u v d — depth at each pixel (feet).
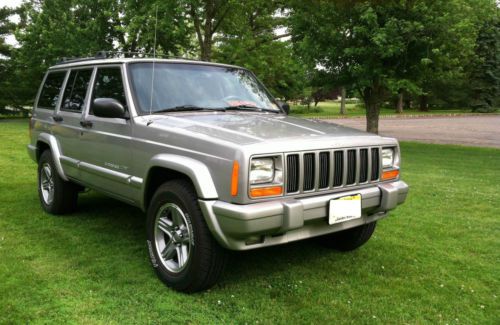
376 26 39.27
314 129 12.22
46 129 17.98
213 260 10.74
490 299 11.57
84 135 15.07
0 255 13.53
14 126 68.69
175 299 11.02
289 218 10.00
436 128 80.28
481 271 13.38
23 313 10.15
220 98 14.39
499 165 34.42
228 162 9.95
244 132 10.98
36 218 17.53
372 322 10.25
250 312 10.49
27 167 29.27
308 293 11.58
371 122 46.85
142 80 13.53
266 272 12.87
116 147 13.44
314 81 46.65
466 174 30.01
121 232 16.02
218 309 10.60
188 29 54.19
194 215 10.67
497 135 65.05
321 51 43.50
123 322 9.91
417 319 10.46
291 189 10.50
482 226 17.83
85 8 81.46
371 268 13.41
